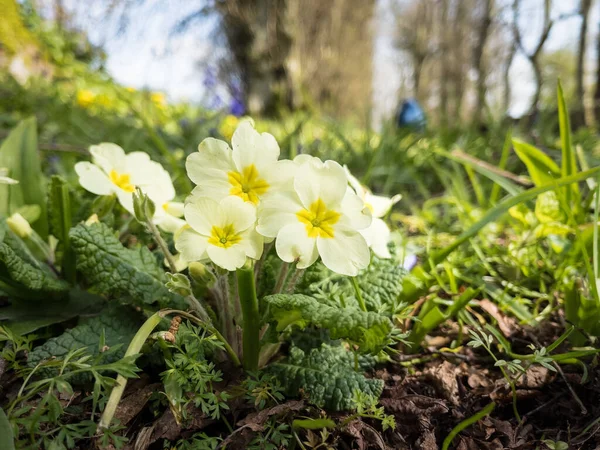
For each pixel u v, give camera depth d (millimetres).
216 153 128
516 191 218
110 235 149
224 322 141
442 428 141
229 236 123
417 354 169
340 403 131
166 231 174
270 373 140
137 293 142
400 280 163
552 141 429
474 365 167
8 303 172
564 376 148
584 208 221
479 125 548
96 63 1106
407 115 637
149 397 132
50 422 118
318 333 155
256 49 1347
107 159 166
